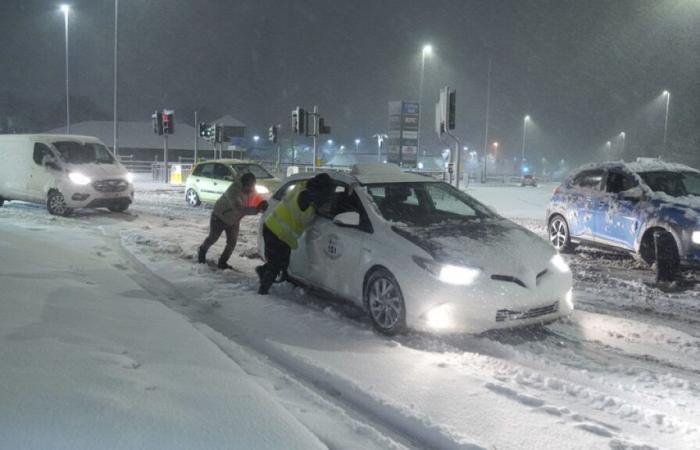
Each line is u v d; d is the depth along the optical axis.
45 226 13.36
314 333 6.24
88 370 4.24
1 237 9.98
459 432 4.03
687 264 9.39
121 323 5.79
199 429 3.57
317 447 3.53
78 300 6.39
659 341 6.39
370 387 4.75
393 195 7.43
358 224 6.88
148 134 71.38
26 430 3.28
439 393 4.71
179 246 11.32
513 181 65.50
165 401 3.88
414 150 35.72
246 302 7.42
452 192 7.83
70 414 3.51
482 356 5.59
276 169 38.88
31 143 16.53
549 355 5.91
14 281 6.71
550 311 6.26
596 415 4.43
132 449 3.24
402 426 4.25
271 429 3.68
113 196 16.31
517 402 4.57
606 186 11.41
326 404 4.46
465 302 5.86
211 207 19.97
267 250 7.80
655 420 4.32
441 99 14.58
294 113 23.92
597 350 6.09
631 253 10.65
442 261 6.04
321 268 7.44
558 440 3.97
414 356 5.58
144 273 9.12
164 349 5.11
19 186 16.61
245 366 5.20
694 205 9.69
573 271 10.27
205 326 6.30
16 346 4.52
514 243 6.53
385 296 6.45
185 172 35.94
